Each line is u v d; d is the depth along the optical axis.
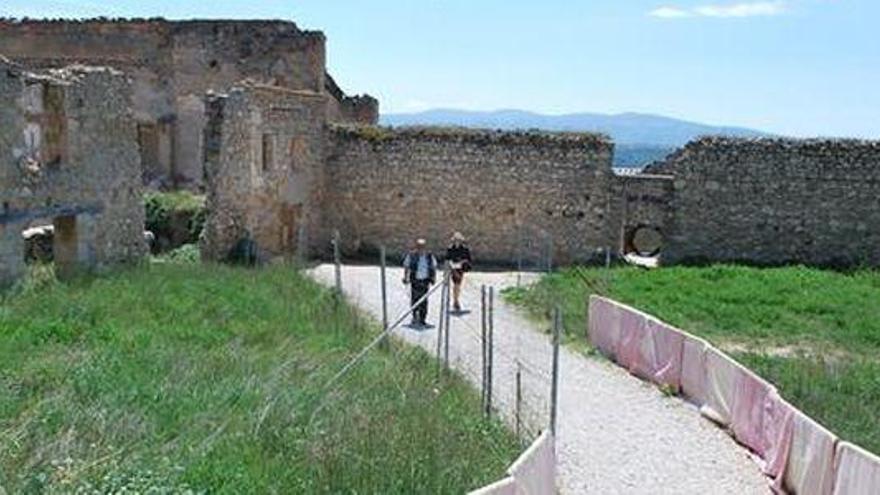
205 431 9.71
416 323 18.55
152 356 12.47
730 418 12.98
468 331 18.38
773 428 11.40
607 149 26.97
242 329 14.91
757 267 25.80
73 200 18.59
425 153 27.77
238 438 9.55
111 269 19.31
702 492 10.87
